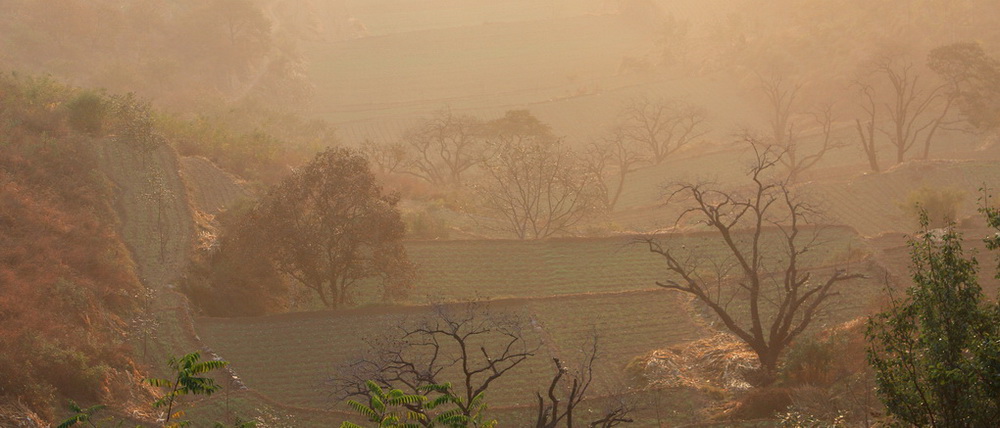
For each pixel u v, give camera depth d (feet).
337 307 156.66
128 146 191.11
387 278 163.94
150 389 117.29
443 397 53.67
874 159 276.82
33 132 179.52
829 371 113.70
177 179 183.32
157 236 160.97
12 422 91.25
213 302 150.10
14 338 106.01
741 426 102.73
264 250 149.89
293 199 150.30
